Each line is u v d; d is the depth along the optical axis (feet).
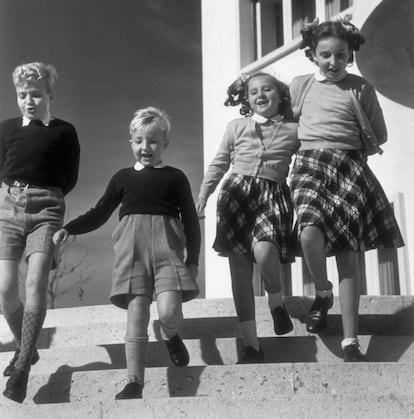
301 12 36.19
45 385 15.93
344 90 17.11
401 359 16.88
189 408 13.97
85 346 17.35
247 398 15.21
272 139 17.28
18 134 16.44
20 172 16.25
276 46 37.45
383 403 13.83
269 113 17.47
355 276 16.52
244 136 17.37
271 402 13.87
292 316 18.20
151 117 16.44
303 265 31.53
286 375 15.26
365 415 13.78
